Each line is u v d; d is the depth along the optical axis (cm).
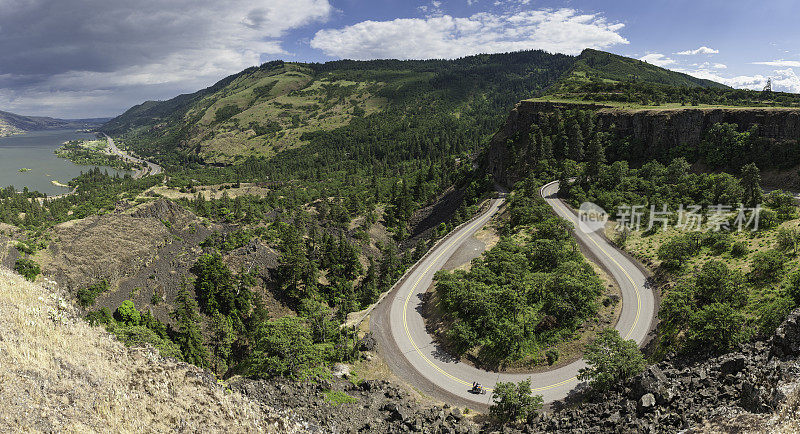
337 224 16150
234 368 7688
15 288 3541
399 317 7412
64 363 2859
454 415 4784
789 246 6712
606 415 4212
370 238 15812
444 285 7462
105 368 3041
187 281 9731
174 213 14250
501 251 8788
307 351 5162
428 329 7025
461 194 17462
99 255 9669
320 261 12338
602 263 8262
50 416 2347
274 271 10994
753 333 4684
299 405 4419
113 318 7862
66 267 8831
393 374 5856
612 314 6581
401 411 4584
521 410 4569
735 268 6756
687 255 7600
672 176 11312
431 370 5956
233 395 3584
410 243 15588
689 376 4281
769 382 3152
